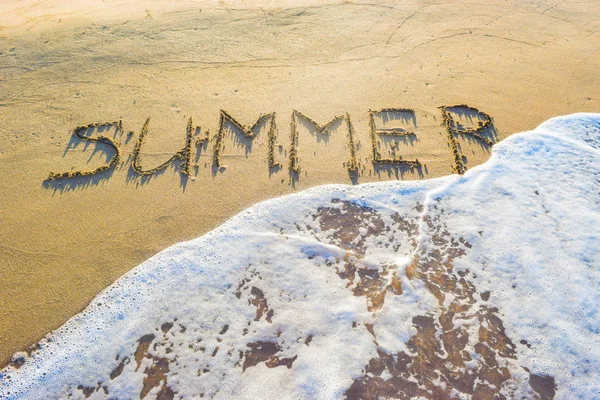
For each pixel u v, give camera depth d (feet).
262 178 37.27
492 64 50.57
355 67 49.55
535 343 27.30
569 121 43.16
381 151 39.65
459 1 62.34
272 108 43.75
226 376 25.88
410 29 56.18
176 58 49.73
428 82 47.60
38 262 31.04
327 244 32.58
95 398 24.94
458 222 33.99
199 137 40.42
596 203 35.19
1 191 35.65
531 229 33.32
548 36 55.72
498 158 39.17
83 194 35.58
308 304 29.19
